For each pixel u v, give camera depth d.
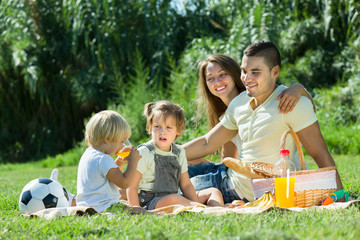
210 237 1.76
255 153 3.12
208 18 13.41
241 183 3.30
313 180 2.74
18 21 14.05
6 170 12.20
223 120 3.51
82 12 13.11
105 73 13.62
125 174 2.83
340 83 11.59
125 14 13.34
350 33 11.84
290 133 2.91
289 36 12.49
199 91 4.08
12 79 14.88
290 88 3.01
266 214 2.32
